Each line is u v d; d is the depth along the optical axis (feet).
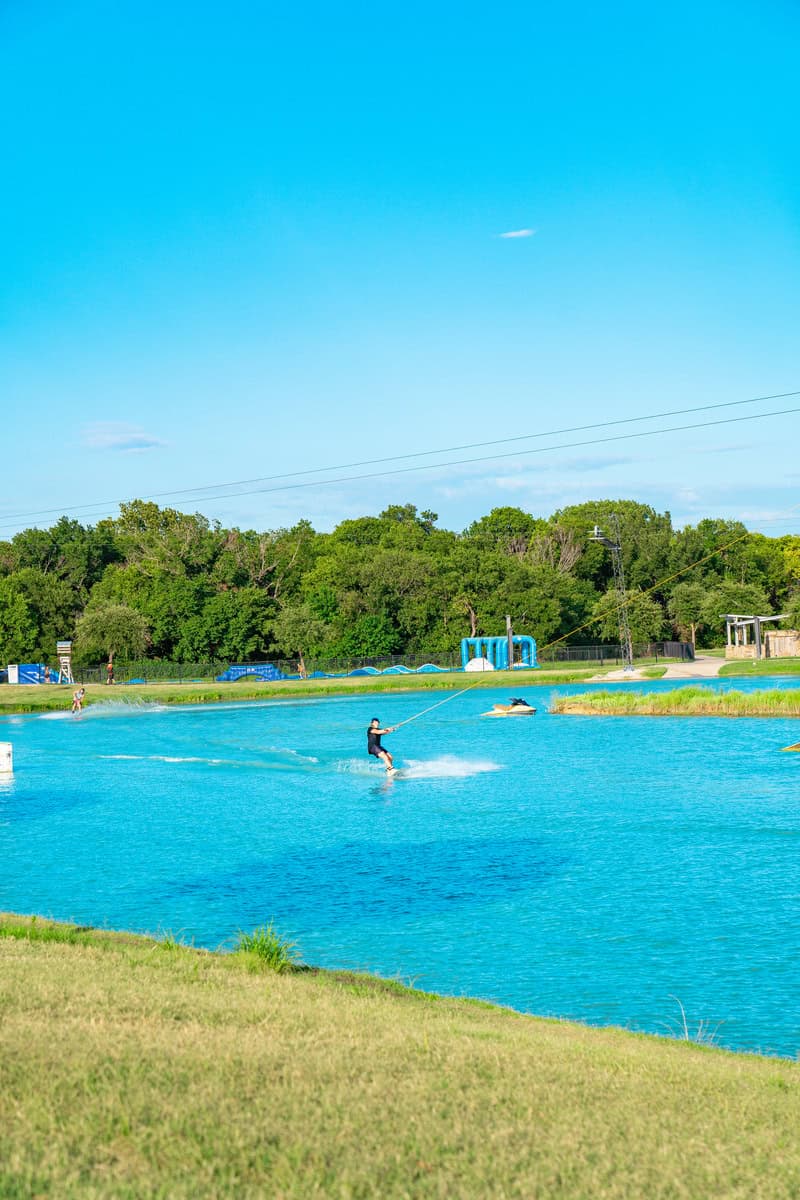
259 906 76.28
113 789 139.85
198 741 202.59
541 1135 27.71
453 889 81.35
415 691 333.62
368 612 455.22
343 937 68.13
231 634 433.07
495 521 623.36
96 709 281.54
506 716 242.17
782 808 115.75
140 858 94.22
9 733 223.30
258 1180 23.75
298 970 53.42
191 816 117.70
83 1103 27.50
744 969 60.90
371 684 338.13
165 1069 30.48
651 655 465.88
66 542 596.70
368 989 49.24
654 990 57.47
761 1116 31.73
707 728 204.85
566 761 162.09
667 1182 25.17
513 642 423.23
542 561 535.19
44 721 252.21
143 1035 34.09
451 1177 24.52
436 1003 48.55
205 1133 25.96
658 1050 42.09
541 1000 55.72
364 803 125.70
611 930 69.41
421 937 68.13
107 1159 24.49
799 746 169.27
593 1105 30.94
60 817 117.91
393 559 467.93
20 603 428.97
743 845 96.02
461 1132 27.35
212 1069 30.83
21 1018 35.55
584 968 61.36
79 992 39.96
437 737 203.00
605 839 100.37
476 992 56.95
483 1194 23.75
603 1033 45.83
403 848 97.86
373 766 160.25
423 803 124.88
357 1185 23.65
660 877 84.12
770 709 227.20
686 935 67.97
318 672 413.18
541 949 65.10
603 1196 24.08
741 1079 36.55
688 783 136.05
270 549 518.37
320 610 451.53
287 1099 28.81
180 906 76.28
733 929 69.05
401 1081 31.35
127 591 468.34
